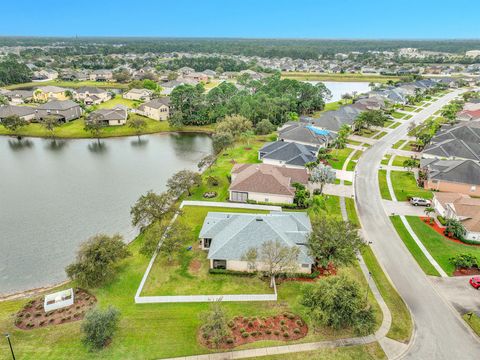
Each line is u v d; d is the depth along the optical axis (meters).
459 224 57.03
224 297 43.28
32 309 43.28
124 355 35.75
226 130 107.94
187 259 51.81
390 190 76.44
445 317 40.75
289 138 103.56
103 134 124.94
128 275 49.03
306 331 38.38
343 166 89.94
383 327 38.88
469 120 130.88
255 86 193.88
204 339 37.53
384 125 131.62
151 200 59.25
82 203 73.56
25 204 73.00
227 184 79.06
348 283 38.22
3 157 103.50
